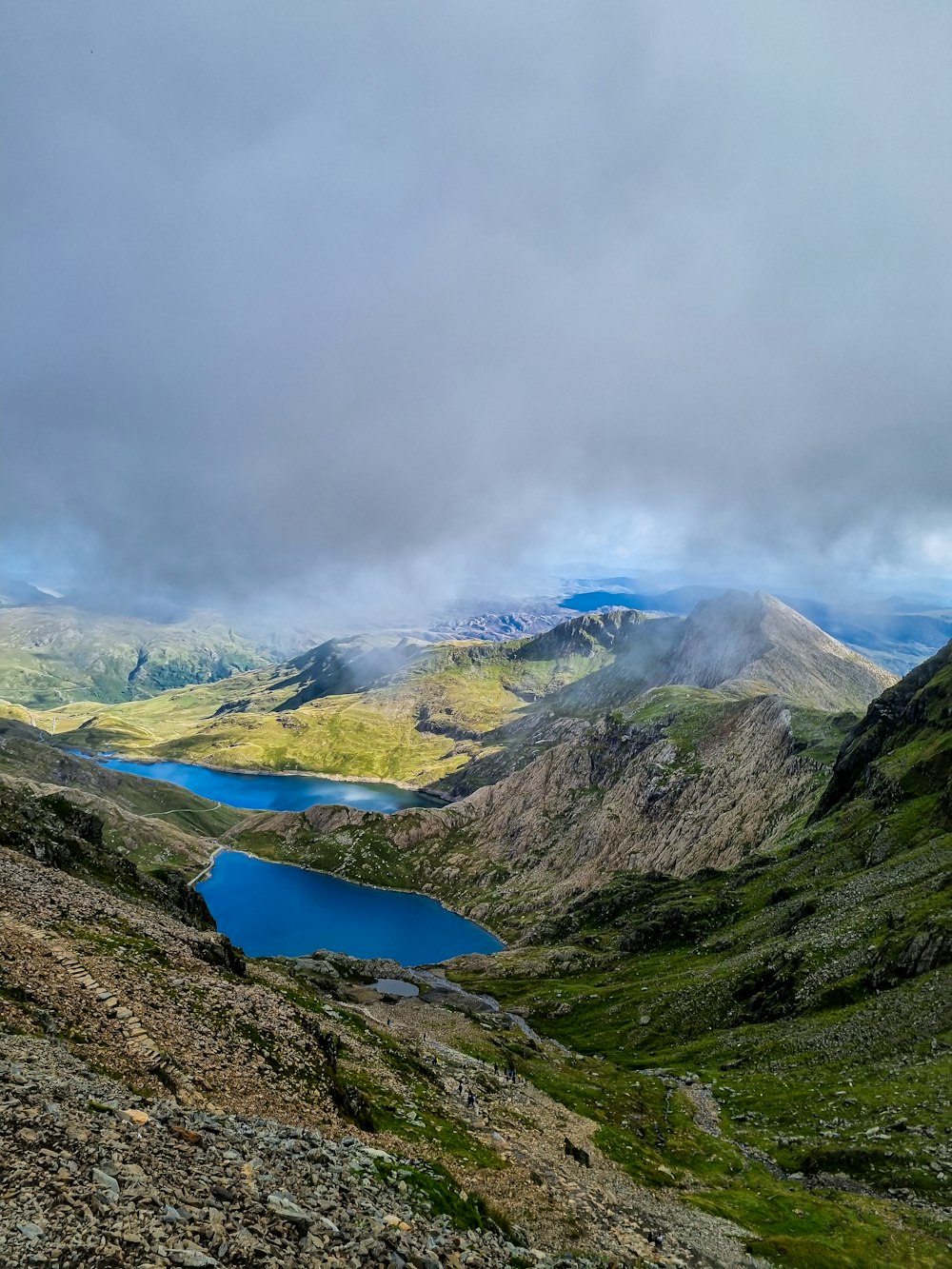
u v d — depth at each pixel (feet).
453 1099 221.46
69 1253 48.80
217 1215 62.64
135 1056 110.01
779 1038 393.09
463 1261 86.28
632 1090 364.99
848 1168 237.04
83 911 180.04
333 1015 271.08
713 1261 149.89
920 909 423.23
